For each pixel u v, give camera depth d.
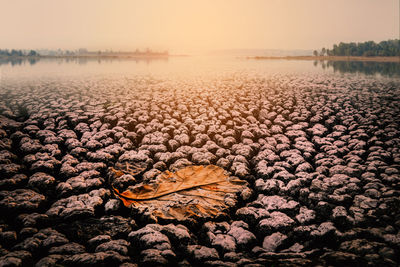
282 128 5.27
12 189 2.99
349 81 11.70
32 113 5.97
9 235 2.23
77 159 3.78
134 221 2.54
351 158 3.73
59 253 2.06
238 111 6.50
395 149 3.96
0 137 4.37
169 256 2.08
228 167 3.62
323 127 5.11
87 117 5.68
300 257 2.08
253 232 2.49
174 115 5.95
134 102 7.26
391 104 6.83
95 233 2.36
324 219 2.58
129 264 1.95
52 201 2.85
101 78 13.16
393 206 2.61
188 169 3.47
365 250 2.08
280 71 17.25
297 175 3.33
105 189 3.03
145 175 3.34
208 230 2.44
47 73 16.12
